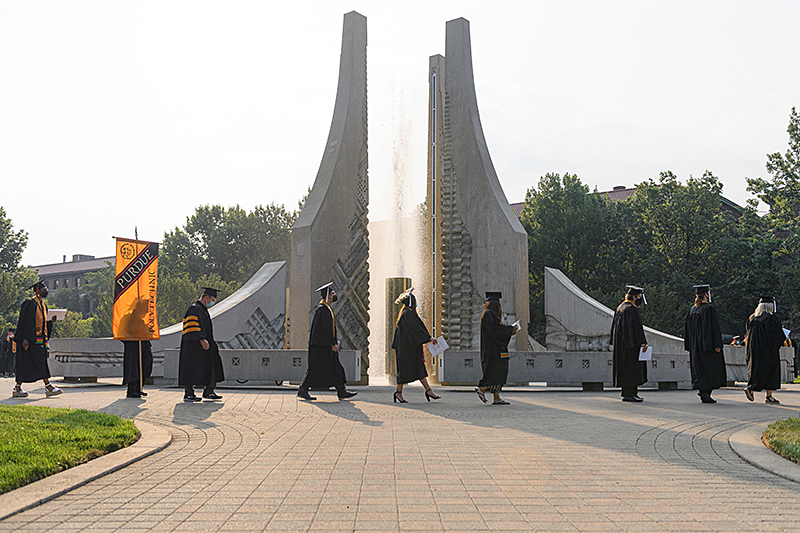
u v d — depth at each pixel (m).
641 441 7.41
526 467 5.89
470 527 4.01
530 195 45.28
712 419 9.55
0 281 55.53
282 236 60.00
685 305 37.28
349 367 14.80
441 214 18.44
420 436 7.65
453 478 5.42
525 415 9.80
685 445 7.21
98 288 92.81
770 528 4.03
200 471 5.68
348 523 4.08
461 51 18.62
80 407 10.46
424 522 4.11
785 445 6.71
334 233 17.06
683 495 4.89
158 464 6.01
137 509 4.42
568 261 43.00
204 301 11.91
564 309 21.61
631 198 45.84
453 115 18.59
